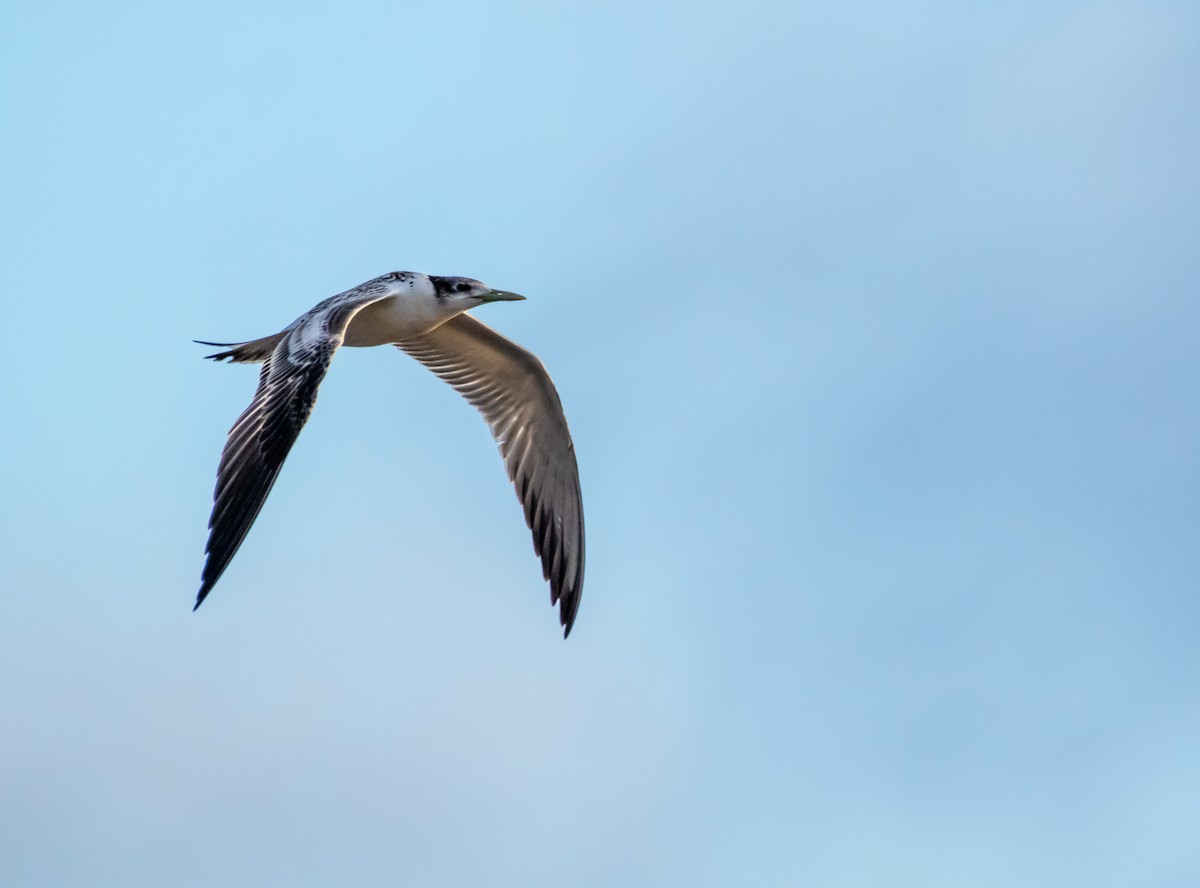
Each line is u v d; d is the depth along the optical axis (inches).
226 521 559.2
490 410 780.6
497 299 730.8
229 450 578.2
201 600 540.4
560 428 770.2
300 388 594.2
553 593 767.7
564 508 772.6
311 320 642.2
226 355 729.0
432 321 729.0
